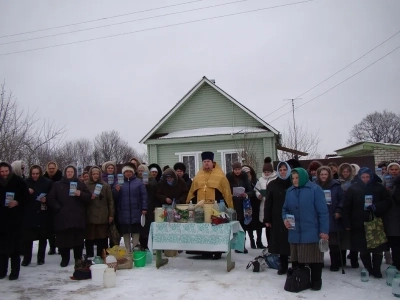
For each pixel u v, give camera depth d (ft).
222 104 67.87
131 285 19.62
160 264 23.59
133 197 25.71
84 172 30.48
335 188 21.77
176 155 66.69
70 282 20.70
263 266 22.39
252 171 32.24
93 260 23.70
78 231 23.97
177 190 26.43
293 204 18.35
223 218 21.85
